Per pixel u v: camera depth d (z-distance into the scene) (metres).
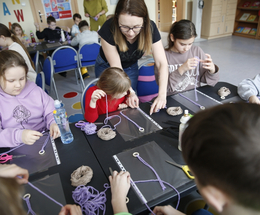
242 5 6.13
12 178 0.39
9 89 1.17
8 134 1.03
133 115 1.23
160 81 1.45
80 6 5.12
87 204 0.69
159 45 1.50
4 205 0.33
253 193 0.32
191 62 1.42
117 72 1.21
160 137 1.02
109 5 5.40
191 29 1.49
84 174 0.81
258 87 1.39
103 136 1.02
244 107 0.35
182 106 1.29
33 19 4.73
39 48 3.47
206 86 1.55
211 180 0.35
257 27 5.65
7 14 4.45
